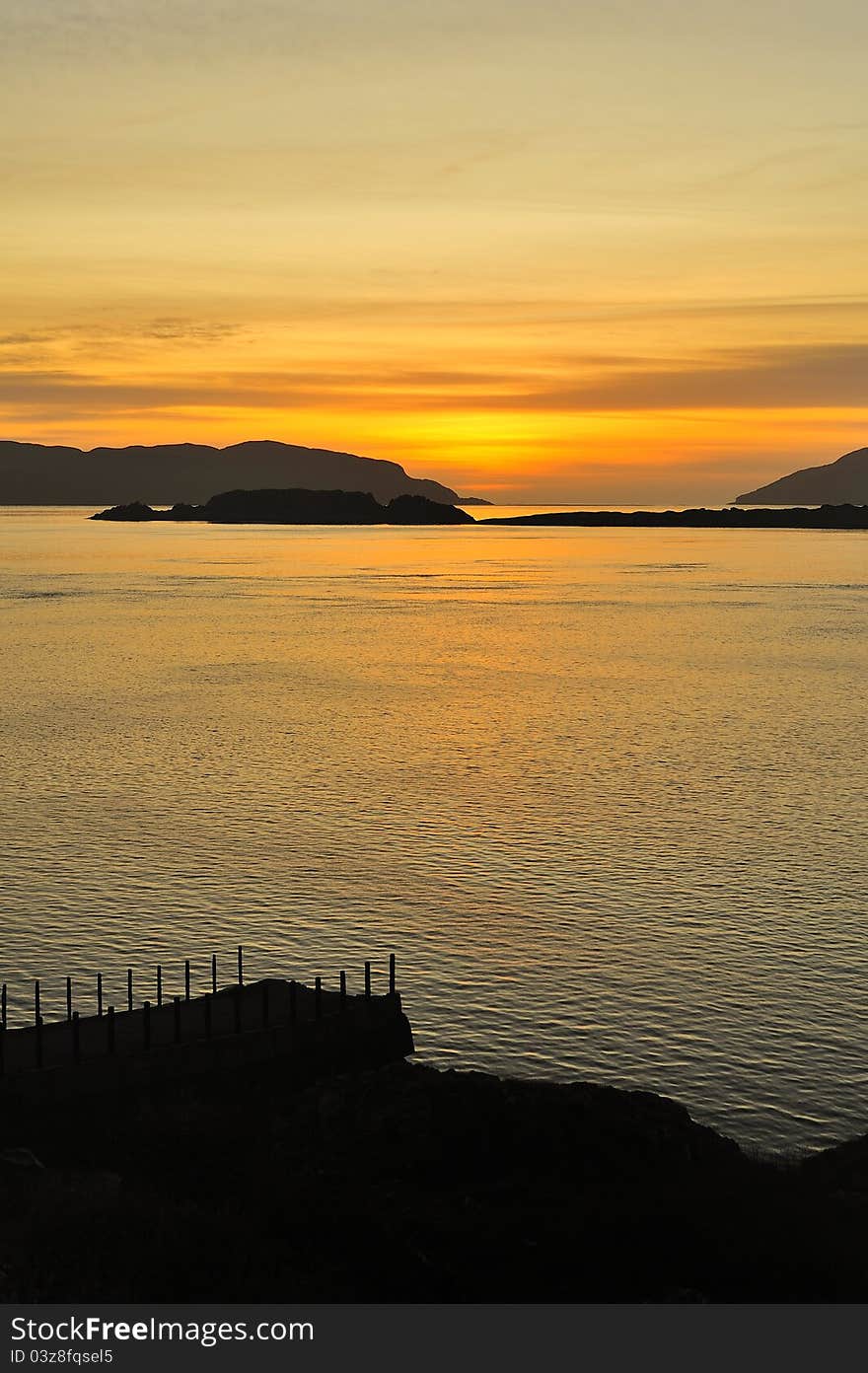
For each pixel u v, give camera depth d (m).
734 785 84.81
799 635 175.62
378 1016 39.03
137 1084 34.34
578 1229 26.19
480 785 84.25
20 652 151.62
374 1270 24.72
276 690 124.88
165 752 93.81
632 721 109.50
